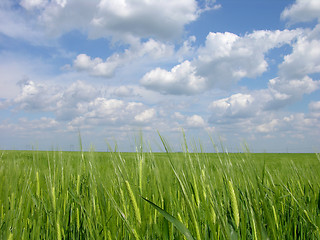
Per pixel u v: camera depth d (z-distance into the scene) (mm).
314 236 1654
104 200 1630
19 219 1616
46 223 1851
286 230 1741
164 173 1480
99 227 1661
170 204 1432
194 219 1207
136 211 1307
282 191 2336
